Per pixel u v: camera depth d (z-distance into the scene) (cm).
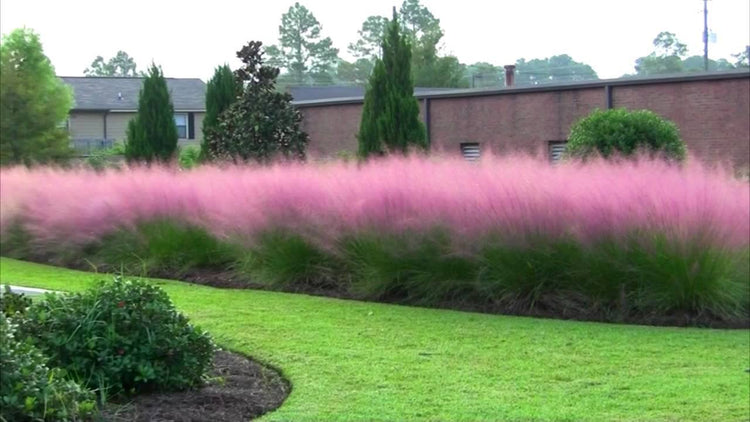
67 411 496
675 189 963
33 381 480
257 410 575
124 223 1370
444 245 1016
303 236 1132
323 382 646
